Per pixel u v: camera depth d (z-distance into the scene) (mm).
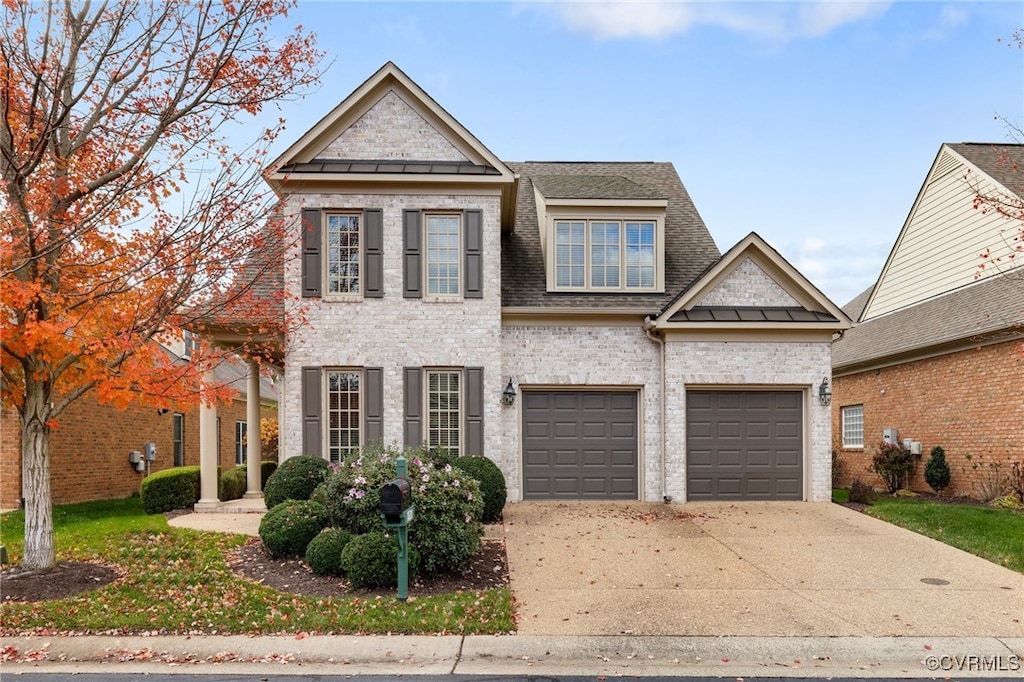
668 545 10250
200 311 9695
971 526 10953
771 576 8789
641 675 6043
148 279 8172
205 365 9164
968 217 17625
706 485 13984
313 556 8656
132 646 6656
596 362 14164
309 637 6871
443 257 13703
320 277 13367
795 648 6648
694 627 7148
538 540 10539
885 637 6895
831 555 9727
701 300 14094
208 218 8508
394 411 13383
